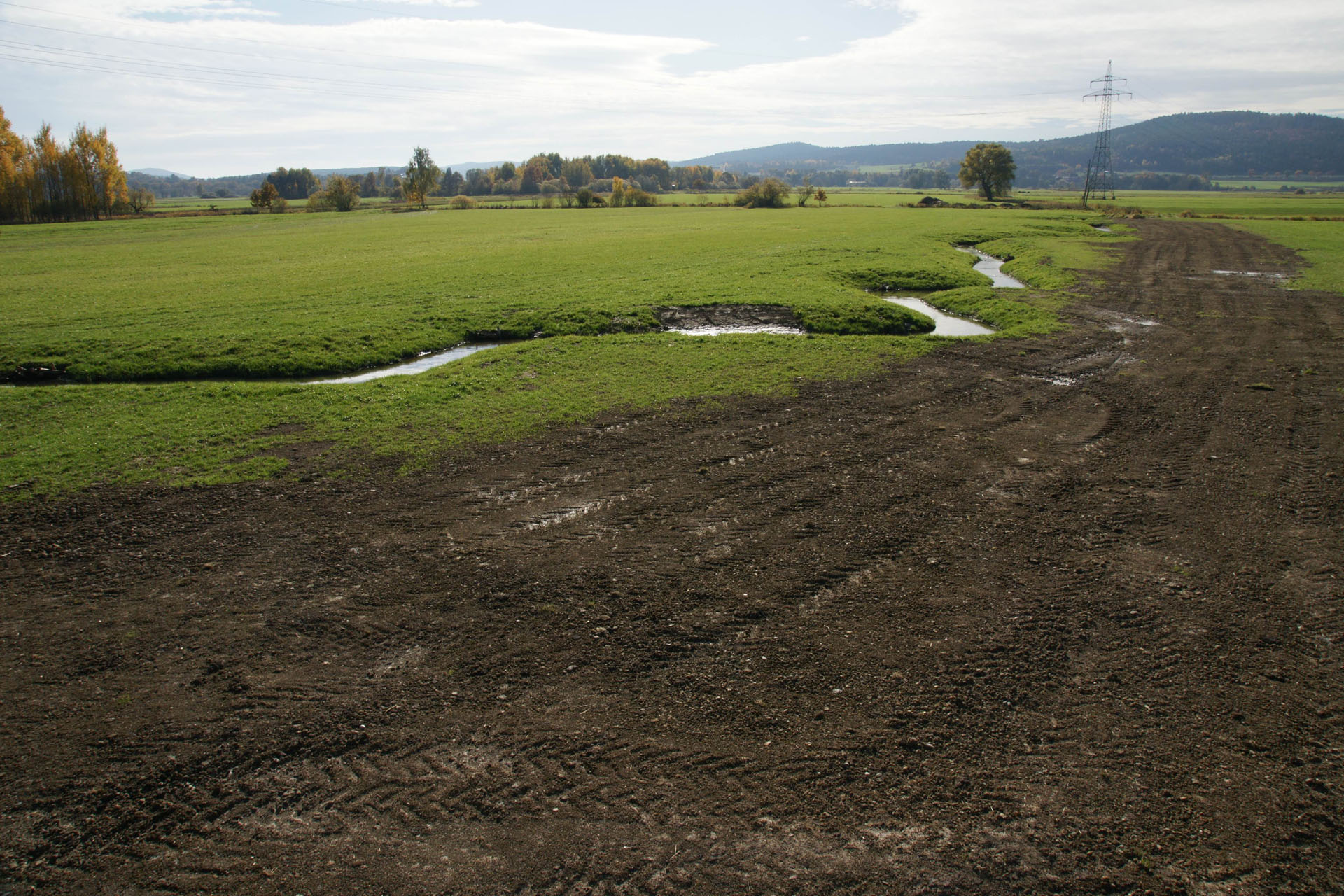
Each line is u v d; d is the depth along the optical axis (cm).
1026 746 608
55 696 683
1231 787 566
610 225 6725
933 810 550
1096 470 1173
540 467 1202
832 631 761
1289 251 4075
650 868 505
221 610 816
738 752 606
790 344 1984
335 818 550
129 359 1922
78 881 502
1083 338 2083
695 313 2434
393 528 998
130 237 6050
